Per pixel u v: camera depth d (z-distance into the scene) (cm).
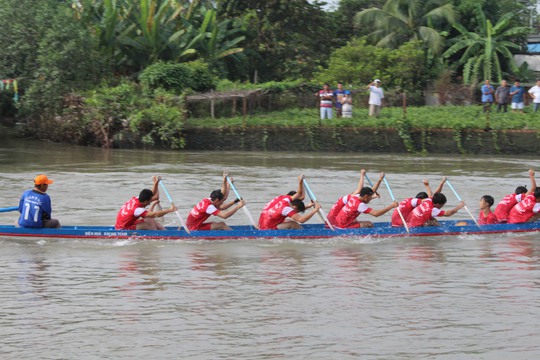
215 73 4491
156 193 1789
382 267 1473
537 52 5281
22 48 3975
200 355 992
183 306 1199
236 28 4894
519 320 1138
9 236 1689
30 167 2989
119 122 3806
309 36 5306
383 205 2256
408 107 4375
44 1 4097
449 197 2359
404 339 1054
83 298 1241
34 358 980
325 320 1132
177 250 1611
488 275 1412
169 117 3756
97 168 2980
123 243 1669
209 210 1709
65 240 1683
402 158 3469
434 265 1492
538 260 1544
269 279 1370
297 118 3897
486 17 5053
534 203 1823
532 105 4338
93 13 4325
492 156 3591
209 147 3822
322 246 1672
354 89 4328
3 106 4541
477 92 4803
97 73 4119
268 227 1745
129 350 1009
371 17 4916
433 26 4981
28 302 1216
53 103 3966
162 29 4419
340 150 3769
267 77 5216
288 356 990
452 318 1145
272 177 2756
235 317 1145
